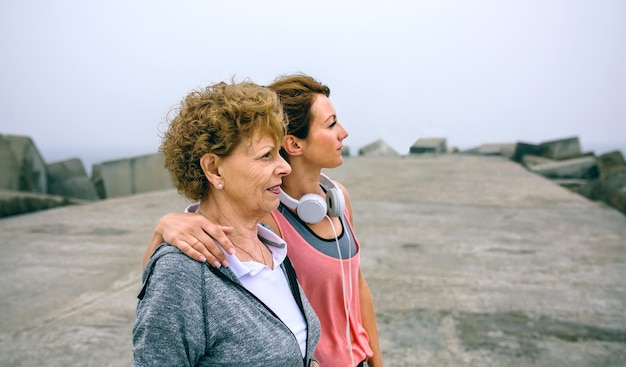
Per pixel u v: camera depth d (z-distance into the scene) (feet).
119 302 12.00
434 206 24.16
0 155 29.55
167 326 3.01
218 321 3.17
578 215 21.77
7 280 13.70
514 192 28.78
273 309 3.53
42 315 11.18
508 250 16.07
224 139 3.31
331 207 4.56
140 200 28.81
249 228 3.66
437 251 15.98
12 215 24.11
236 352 3.19
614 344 9.36
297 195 4.73
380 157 54.65
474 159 53.98
